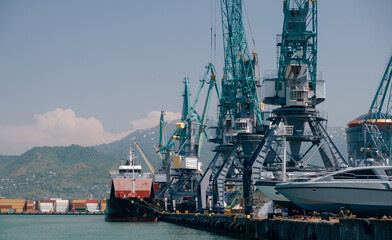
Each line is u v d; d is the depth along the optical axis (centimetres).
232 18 14912
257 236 8012
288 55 11094
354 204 6738
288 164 11100
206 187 14712
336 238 5331
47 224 19012
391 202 6562
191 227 13475
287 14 10938
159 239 9962
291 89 10994
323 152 11050
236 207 13938
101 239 10300
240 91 14638
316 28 10969
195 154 18712
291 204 8406
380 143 16175
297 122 11019
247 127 13800
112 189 17462
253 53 14862
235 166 14088
